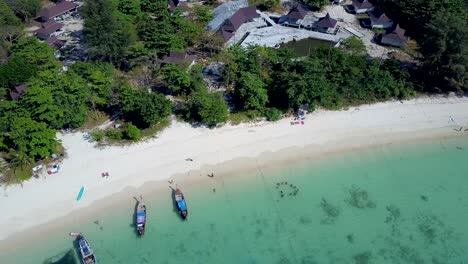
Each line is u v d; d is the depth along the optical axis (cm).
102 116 9056
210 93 9138
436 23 9494
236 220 7250
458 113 9319
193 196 7588
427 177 8062
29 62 9812
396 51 11088
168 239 6969
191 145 8406
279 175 7988
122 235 7025
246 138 8575
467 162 8381
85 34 10556
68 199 7475
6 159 8069
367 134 8794
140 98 8481
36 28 12294
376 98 9538
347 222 7244
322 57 9931
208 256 6744
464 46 9169
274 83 9169
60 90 8738
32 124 7875
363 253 6800
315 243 6931
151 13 11981
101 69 9656
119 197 7538
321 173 8062
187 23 11181
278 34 11688
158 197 7550
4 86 9319
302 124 8906
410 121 9112
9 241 6931
